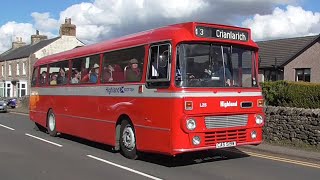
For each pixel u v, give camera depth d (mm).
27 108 40531
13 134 17328
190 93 9555
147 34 10734
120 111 11562
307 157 11234
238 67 10469
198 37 9773
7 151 12648
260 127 10734
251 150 12727
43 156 11758
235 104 10211
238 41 10453
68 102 15117
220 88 10000
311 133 13359
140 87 10664
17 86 56594
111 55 12266
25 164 10539
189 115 9500
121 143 11672
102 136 12672
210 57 10016
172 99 9539
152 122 10180
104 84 12516
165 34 9938
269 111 14734
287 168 9953
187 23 9836
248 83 10633
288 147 13180
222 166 10164
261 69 38344
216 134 9883
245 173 9320
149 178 8852
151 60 10367
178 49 9625
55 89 16312
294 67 35156
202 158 11281
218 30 10102
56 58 16453
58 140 15383
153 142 10148
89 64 13617
